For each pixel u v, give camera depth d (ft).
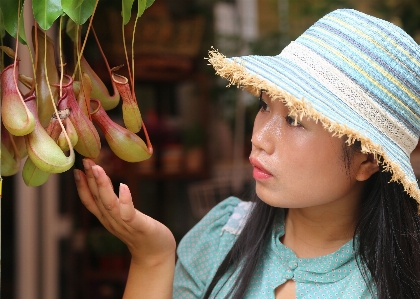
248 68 2.70
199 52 10.11
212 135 10.85
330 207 2.94
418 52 2.79
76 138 2.28
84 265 8.77
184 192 10.68
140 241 2.69
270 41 10.19
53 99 2.23
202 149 10.37
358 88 2.66
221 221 3.41
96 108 2.53
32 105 2.24
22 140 2.41
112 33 8.85
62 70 2.27
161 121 10.27
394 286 2.77
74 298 8.44
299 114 2.56
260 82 2.57
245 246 3.13
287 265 3.02
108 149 9.57
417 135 2.87
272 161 2.69
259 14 10.69
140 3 2.26
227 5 10.88
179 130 10.36
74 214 8.60
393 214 2.81
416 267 2.79
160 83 10.43
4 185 6.37
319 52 2.74
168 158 10.12
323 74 2.69
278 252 3.07
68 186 8.16
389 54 2.72
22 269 6.52
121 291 8.90
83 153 2.41
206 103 10.41
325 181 2.68
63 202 8.15
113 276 8.86
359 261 2.91
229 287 3.12
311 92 2.61
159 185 10.60
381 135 2.68
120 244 8.84
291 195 2.70
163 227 2.73
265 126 2.72
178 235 10.09
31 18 5.24
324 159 2.65
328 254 2.96
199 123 10.40
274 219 3.19
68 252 8.21
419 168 8.46
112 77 2.46
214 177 10.57
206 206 10.19
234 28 10.94
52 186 7.14
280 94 2.51
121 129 2.45
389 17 8.60
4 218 6.40
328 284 2.93
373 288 2.86
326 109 2.53
